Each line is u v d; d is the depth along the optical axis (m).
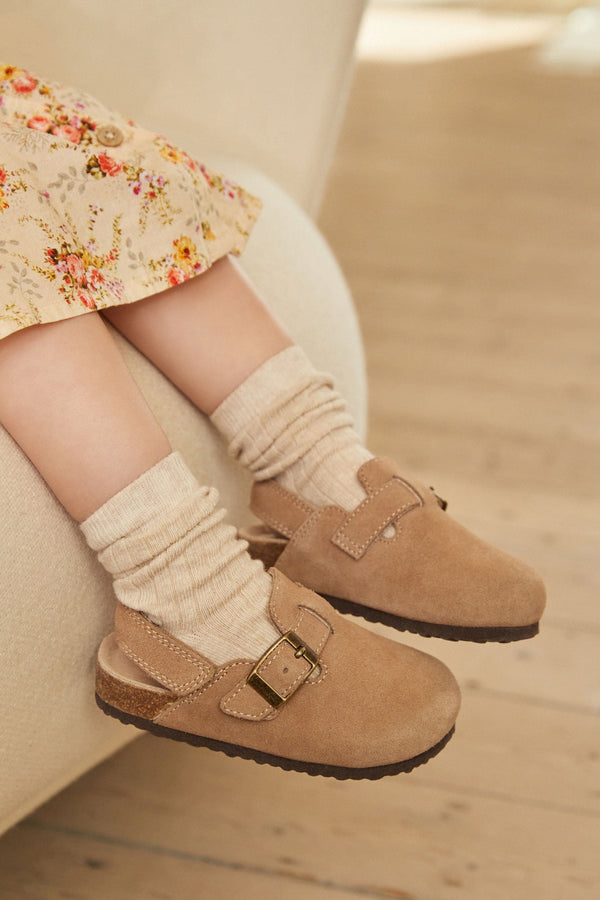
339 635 0.55
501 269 1.80
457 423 1.34
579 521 1.15
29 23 0.88
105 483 0.52
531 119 2.58
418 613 0.57
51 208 0.53
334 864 0.72
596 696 0.89
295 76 0.92
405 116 2.62
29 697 0.54
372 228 1.97
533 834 0.75
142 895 0.69
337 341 0.82
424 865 0.72
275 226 0.82
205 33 0.89
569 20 3.66
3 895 0.68
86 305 0.53
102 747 0.67
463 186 2.17
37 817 0.75
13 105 0.56
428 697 0.54
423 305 1.67
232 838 0.74
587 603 1.01
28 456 0.54
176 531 0.51
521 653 0.95
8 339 0.51
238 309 0.61
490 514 1.15
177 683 0.52
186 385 0.62
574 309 1.66
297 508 0.59
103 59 0.90
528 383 1.45
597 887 0.70
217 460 0.67
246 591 0.54
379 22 3.71
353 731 0.52
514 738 0.84
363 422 0.86
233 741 0.54
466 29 3.59
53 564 0.54
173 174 0.58
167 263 0.58
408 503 0.57
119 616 0.53
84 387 0.51
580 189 2.15
